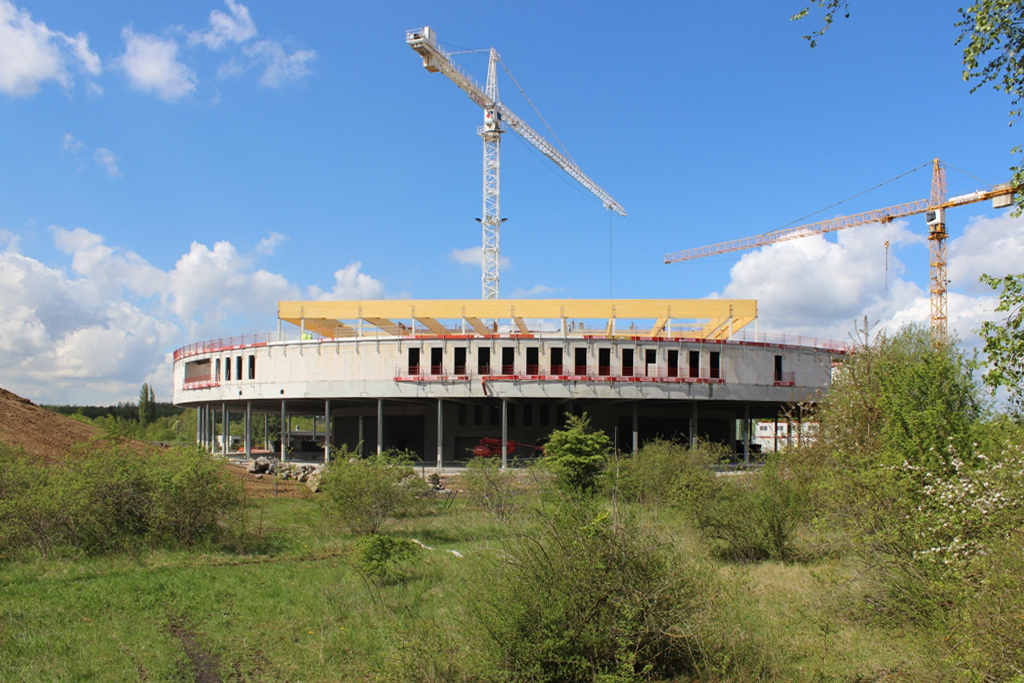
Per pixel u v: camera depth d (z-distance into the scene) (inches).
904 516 435.5
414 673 349.7
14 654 399.2
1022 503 368.2
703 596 366.3
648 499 880.3
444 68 3609.7
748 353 1926.7
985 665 292.2
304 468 1534.2
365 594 536.7
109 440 813.2
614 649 334.3
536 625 324.5
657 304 1876.2
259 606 512.4
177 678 374.0
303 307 1974.7
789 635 399.9
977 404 525.3
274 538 794.2
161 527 725.3
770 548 621.0
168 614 493.0
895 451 473.7
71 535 684.7
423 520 940.6
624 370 1884.8
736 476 754.2
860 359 858.1
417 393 1893.5
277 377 2030.0
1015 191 354.9
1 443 794.8
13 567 613.6
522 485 1008.2
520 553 351.3
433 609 481.4
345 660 402.6
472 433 2228.1
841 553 586.6
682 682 337.4
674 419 2262.6
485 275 3951.8
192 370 2433.6
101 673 375.9
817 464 783.7
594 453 860.0
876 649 377.1
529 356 1878.7
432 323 2113.7
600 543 350.3
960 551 381.4
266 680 375.2
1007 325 329.7
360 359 1943.9
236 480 808.9
